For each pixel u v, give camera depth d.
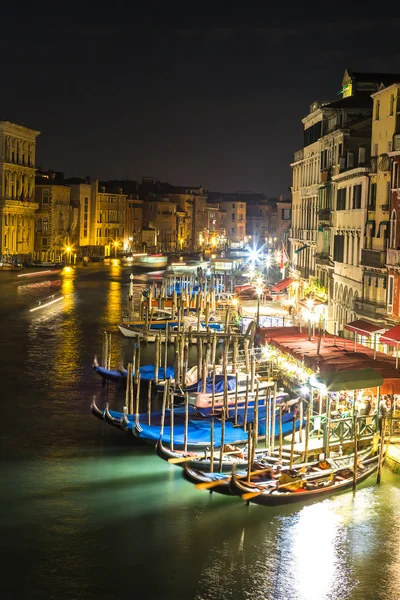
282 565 25.34
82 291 101.50
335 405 36.81
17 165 138.12
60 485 30.88
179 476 31.86
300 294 74.88
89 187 168.12
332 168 61.41
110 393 44.25
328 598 23.72
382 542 26.73
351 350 38.53
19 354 55.19
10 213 136.38
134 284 113.12
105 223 174.88
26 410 40.50
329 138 62.88
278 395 39.28
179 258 165.38
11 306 83.06
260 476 29.47
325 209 63.22
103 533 27.08
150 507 28.95
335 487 29.36
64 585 24.03
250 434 28.98
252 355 41.69
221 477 29.27
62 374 48.88
